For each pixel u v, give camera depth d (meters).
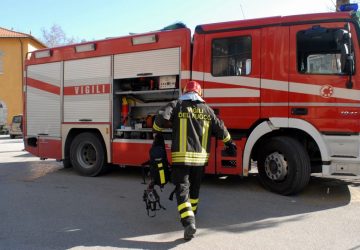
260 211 5.95
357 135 6.26
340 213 5.79
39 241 4.73
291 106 6.65
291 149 6.66
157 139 5.24
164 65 7.90
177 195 4.77
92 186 8.02
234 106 7.12
